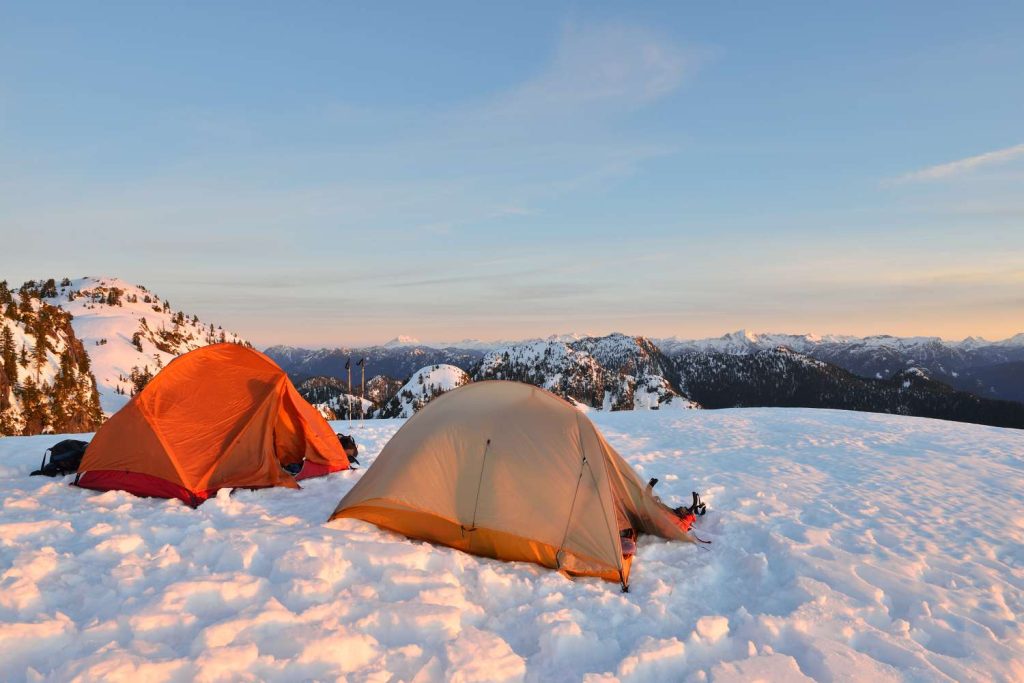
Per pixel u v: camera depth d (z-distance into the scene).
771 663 5.02
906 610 6.34
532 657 5.13
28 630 4.77
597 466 7.66
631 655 5.01
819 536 8.53
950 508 10.37
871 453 16.12
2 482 10.12
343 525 8.07
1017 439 19.97
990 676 5.09
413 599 5.95
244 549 6.67
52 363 141.50
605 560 6.95
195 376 10.62
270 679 4.45
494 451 7.96
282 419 11.49
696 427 22.53
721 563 7.64
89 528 7.60
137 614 5.10
